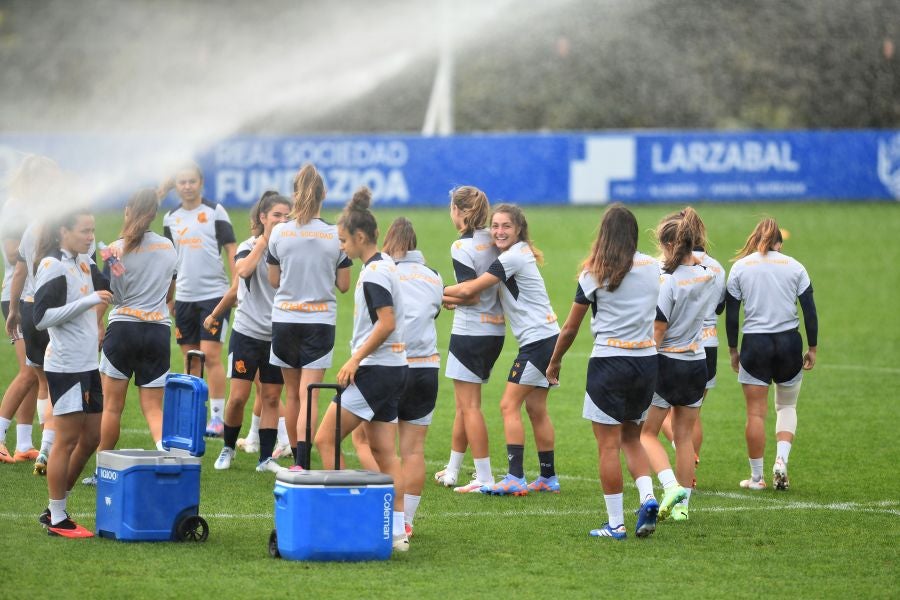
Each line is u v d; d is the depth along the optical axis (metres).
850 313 60.22
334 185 89.25
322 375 28.95
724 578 21.02
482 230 28.42
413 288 24.23
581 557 22.39
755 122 119.44
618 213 23.59
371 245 22.75
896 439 35.34
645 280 23.56
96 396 23.42
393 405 22.88
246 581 20.02
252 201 88.75
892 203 94.38
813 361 29.83
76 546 22.14
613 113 118.88
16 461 30.19
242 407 30.14
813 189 94.62
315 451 33.00
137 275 27.34
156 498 22.62
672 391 25.86
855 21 117.31
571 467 31.78
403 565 21.47
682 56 119.56
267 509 25.84
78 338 22.88
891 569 21.78
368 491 21.66
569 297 62.56
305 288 28.47
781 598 19.84
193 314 34.34
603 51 118.56
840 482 30.03
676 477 26.14
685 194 92.88
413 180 89.81
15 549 21.78
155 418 27.64
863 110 118.31
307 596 19.27
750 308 29.61
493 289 28.33
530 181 91.12
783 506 27.28
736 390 43.91
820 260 74.06
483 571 21.19
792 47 118.81
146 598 18.97
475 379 28.56
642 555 22.62
